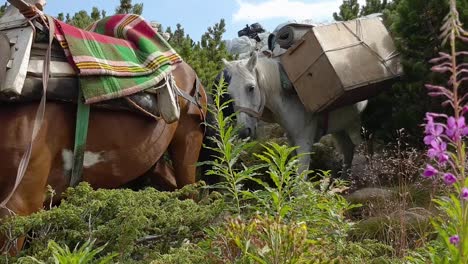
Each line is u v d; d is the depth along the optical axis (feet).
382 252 11.66
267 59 21.16
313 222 9.34
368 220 14.57
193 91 15.37
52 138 11.50
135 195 9.34
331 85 20.16
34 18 11.55
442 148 5.35
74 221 8.55
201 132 15.76
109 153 12.59
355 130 23.07
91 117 12.24
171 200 9.86
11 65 10.94
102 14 24.61
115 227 8.53
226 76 19.69
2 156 10.77
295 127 21.21
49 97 11.39
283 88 20.94
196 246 8.78
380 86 21.61
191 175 15.55
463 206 5.57
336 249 8.75
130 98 12.73
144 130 13.30
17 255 8.73
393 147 22.31
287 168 8.91
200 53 26.84
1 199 10.82
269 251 6.66
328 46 20.40
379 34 21.77
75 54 11.74
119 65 12.61
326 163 25.22
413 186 16.48
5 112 10.94
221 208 9.43
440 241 9.14
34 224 8.34
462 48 20.12
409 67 21.56
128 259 8.58
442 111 21.44
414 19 21.70
